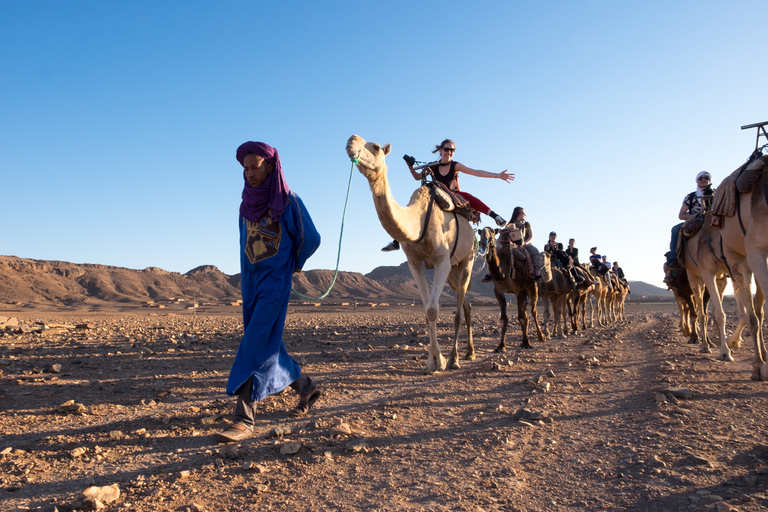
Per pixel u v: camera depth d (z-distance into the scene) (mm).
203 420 4547
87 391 6133
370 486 2977
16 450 3736
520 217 11180
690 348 10297
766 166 5777
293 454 3609
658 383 5969
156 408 5207
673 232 10672
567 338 14141
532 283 11141
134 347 11453
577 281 16219
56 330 16875
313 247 4555
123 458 3607
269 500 2787
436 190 7246
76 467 3432
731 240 6527
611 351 9930
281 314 4398
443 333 16328
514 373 7188
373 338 14570
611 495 2725
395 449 3703
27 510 2705
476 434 4051
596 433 4012
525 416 4500
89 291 137125
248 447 3760
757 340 6336
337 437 3994
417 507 2646
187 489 2957
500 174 7699
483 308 65312
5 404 5383
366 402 5395
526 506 2623
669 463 3176
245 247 4461
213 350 10938
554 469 3205
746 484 2795
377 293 169750
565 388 5926
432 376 7055
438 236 7098
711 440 3637
